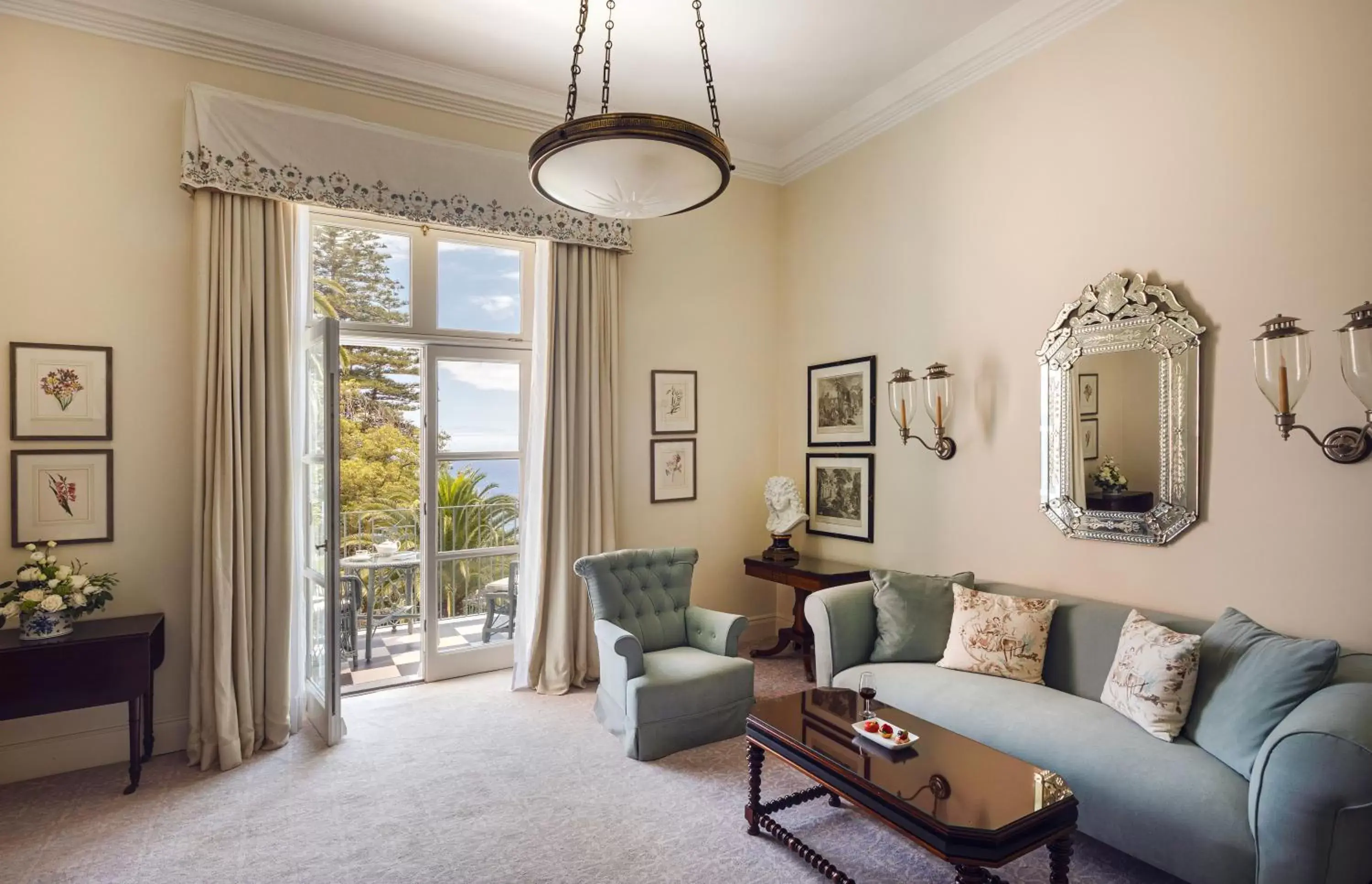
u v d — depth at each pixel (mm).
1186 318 2875
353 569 4672
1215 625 2609
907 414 3994
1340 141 2475
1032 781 2053
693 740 3340
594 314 4414
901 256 4254
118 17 3213
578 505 4359
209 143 3283
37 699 2770
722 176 2420
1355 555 2432
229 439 3297
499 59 3836
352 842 2547
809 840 2564
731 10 3404
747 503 5188
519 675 4199
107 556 3236
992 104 3693
